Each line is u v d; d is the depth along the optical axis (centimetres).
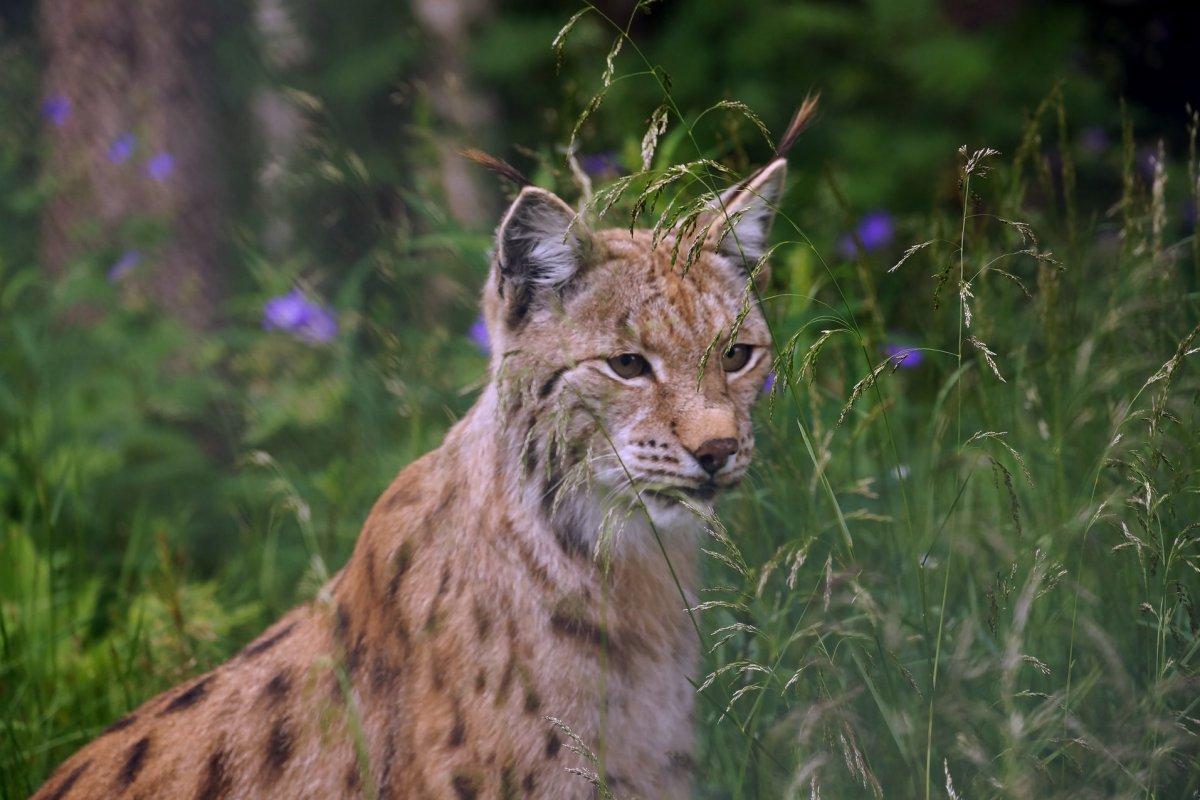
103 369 1264
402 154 1559
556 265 695
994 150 636
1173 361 618
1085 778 618
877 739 634
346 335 1074
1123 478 735
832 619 699
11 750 796
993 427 777
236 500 1112
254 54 1575
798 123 749
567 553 678
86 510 1080
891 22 1978
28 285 1496
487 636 660
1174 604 665
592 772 656
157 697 735
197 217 1501
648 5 648
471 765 651
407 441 1020
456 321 1116
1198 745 629
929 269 998
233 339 1306
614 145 1244
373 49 1722
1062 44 2030
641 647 688
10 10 1798
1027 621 652
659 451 681
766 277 740
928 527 749
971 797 614
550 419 679
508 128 1814
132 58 1538
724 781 690
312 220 1373
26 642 911
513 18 1934
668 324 691
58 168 1555
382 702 673
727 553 686
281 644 707
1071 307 830
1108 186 1791
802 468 779
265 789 669
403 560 688
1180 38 2325
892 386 895
